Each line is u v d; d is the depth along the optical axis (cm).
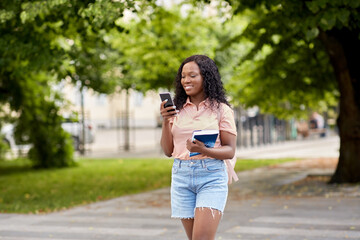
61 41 1162
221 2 1135
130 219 823
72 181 1402
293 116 1545
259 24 1185
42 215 881
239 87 1491
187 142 391
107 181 1375
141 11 1073
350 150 1141
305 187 1125
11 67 1127
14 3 932
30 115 1781
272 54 1307
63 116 1848
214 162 404
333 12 857
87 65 1570
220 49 1301
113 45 2072
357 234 674
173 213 418
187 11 1964
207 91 412
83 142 2402
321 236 668
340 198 966
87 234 718
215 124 408
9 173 1681
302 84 1382
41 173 1659
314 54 1282
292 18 938
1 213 905
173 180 417
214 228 398
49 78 1669
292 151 2402
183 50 2100
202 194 402
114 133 4331
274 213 834
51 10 985
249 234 689
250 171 1516
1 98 1702
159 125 3089
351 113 1130
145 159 2097
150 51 2106
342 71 1123
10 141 2502
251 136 2655
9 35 1000
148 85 2420
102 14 826
